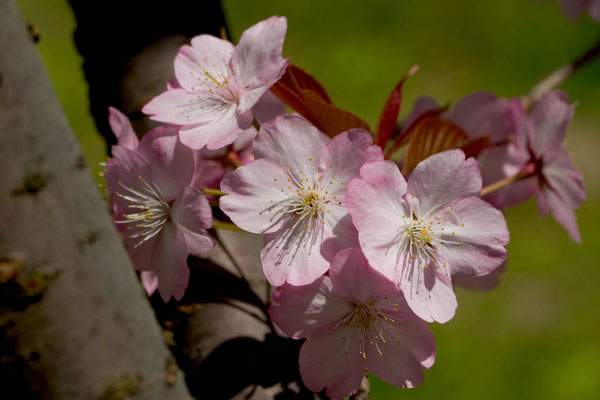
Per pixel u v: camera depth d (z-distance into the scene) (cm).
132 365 38
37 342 38
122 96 48
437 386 104
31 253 37
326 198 43
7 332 38
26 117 37
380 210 42
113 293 38
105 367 38
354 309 43
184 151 44
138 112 47
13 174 37
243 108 44
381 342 43
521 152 50
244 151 45
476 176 43
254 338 43
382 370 43
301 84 45
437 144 45
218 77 45
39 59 38
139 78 48
